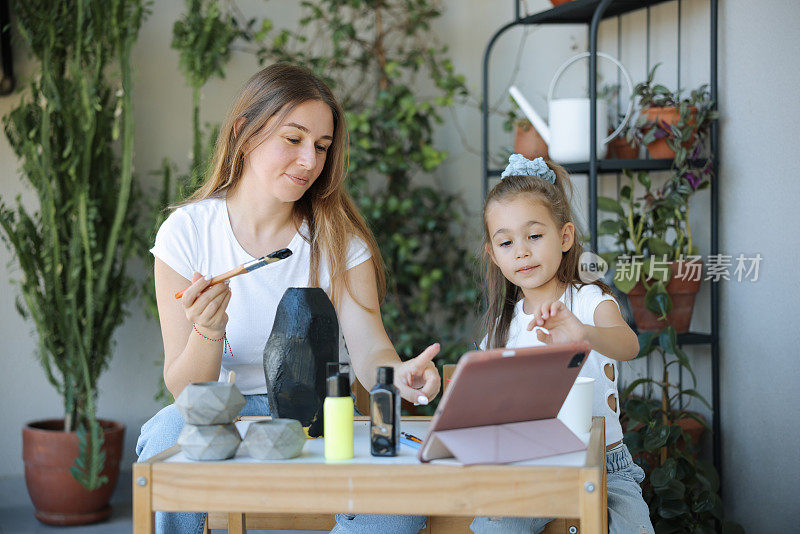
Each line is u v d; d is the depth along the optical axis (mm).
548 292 1771
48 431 2826
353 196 3207
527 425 1098
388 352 1612
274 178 1572
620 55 2775
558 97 3064
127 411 3260
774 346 2213
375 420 1099
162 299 1629
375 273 1781
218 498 1041
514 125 2953
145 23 3287
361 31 3486
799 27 2111
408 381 1368
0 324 3145
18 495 3133
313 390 1251
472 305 3309
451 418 1034
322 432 1259
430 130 3332
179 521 1397
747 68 2275
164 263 1636
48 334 2861
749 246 2291
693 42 2471
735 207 2334
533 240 1705
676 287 2332
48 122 2836
